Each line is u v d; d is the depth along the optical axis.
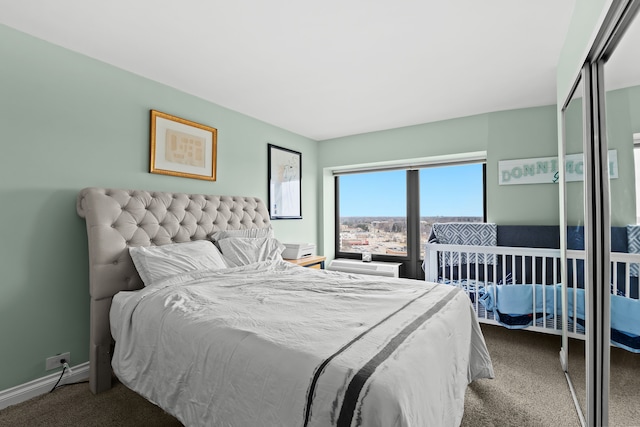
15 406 1.84
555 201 3.21
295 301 1.69
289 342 1.16
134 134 2.50
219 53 2.24
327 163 4.66
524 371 2.23
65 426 1.66
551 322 2.54
